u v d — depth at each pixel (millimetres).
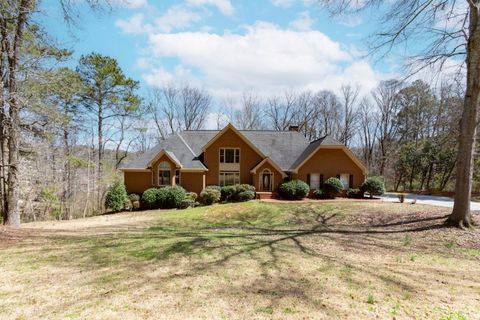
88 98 28953
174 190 22484
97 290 5281
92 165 28469
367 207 17297
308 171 24078
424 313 4434
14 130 11797
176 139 27031
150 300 4859
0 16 10555
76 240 9727
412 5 10594
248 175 25141
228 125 24969
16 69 10945
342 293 5215
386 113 42781
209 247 8656
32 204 21391
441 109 31547
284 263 7094
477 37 10227
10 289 5301
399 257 7875
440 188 33531
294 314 4383
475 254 8234
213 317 4270
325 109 46250
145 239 9859
